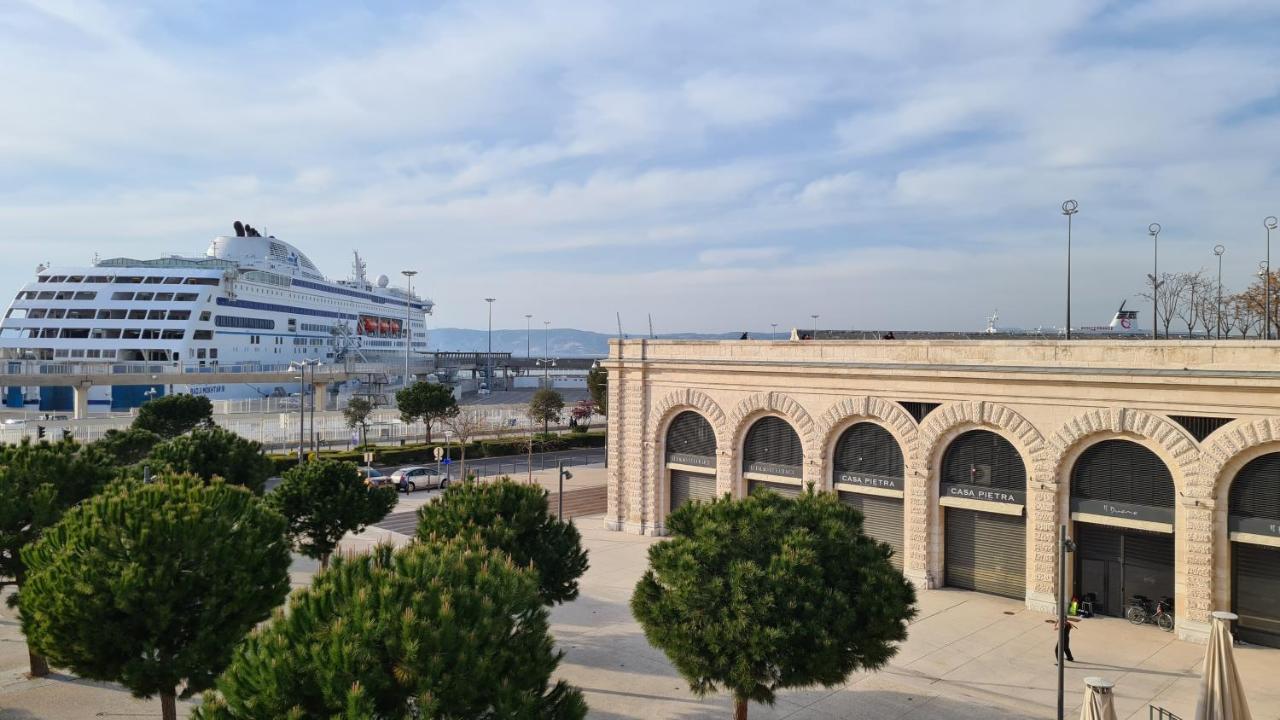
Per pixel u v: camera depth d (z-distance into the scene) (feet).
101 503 63.98
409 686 40.47
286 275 370.94
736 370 130.72
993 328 246.47
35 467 88.22
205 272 322.55
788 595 58.95
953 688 78.54
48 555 63.82
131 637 60.39
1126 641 90.22
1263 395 84.64
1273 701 74.38
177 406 200.54
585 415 299.99
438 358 496.23
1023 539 104.12
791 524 65.82
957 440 109.19
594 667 84.38
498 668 42.80
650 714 73.20
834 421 119.55
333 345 414.00
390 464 219.61
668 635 61.46
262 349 351.67
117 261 339.16
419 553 48.55
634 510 145.28
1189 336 215.72
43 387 314.76
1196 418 89.76
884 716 72.69
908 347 112.68
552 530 84.94
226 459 127.34
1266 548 87.45
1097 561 99.66
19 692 78.64
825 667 58.49
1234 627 89.04
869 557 63.77
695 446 139.33
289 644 42.06
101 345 306.96
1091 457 98.17
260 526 69.26
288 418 252.01
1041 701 75.72
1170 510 92.12
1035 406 100.83
